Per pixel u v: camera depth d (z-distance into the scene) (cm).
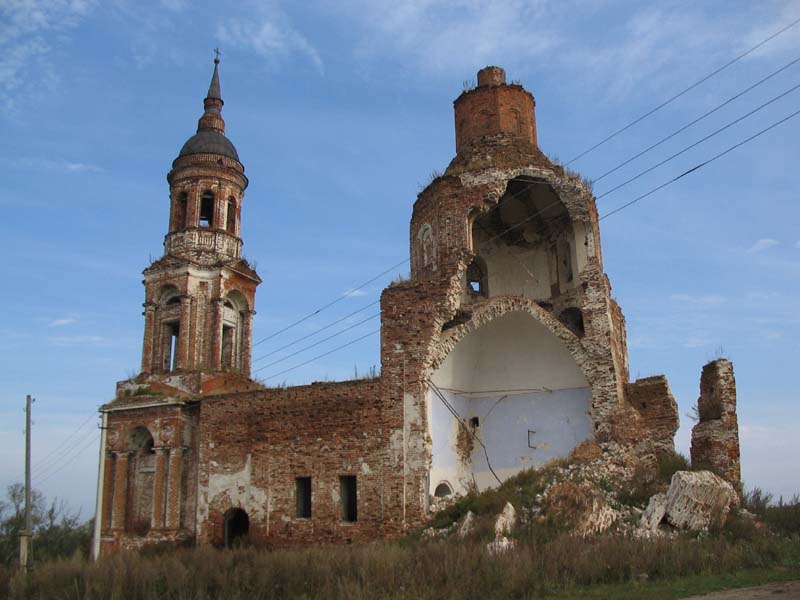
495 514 2162
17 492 5131
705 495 2095
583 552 1628
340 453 2591
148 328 3597
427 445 2456
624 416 2519
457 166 2933
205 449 2903
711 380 2706
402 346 2583
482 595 1390
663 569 1532
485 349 2931
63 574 1800
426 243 2950
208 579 1603
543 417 2797
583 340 2658
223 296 3616
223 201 3825
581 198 2833
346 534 2486
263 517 2689
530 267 3130
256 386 3600
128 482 3316
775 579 1423
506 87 3225
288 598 1459
